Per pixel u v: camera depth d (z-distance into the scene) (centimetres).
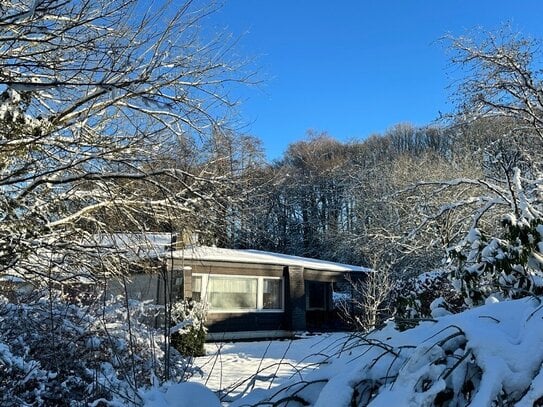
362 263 2502
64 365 475
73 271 736
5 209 673
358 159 3412
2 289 586
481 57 1163
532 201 1022
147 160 766
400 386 209
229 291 1692
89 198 807
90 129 773
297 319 1811
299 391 253
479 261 555
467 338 224
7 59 666
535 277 472
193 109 781
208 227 877
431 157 2592
